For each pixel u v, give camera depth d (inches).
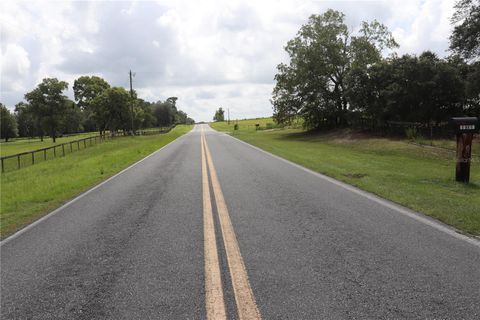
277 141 1223.5
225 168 520.1
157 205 295.0
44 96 2787.9
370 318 115.0
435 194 302.8
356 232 205.3
